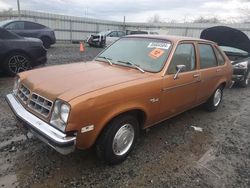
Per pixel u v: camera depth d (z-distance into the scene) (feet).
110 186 9.43
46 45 51.62
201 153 12.30
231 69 18.58
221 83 17.46
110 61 13.20
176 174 10.44
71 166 10.44
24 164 10.39
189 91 13.74
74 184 9.39
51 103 8.96
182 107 13.80
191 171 10.73
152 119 11.81
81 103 8.51
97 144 10.00
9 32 24.18
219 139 13.99
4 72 24.80
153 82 11.14
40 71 11.62
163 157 11.64
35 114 9.55
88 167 10.45
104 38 67.97
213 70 15.97
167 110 12.50
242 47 28.71
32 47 25.18
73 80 10.07
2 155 10.92
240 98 23.04
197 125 15.71
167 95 12.03
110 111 9.40
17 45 24.14
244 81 26.89
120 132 10.29
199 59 14.66
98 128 9.22
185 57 13.47
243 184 10.12
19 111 10.09
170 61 12.23
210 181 10.16
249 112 19.10
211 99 17.46
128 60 12.77
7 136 12.59
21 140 12.25
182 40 13.37
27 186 9.14
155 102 11.40
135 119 10.85
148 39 13.74
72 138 8.57
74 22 94.07
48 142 8.88
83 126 8.72
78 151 11.48
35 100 9.70
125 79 10.55
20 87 11.19
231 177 10.54
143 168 10.67
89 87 9.30
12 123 14.07
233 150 12.85
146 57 12.62
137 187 9.48
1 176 9.57
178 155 11.93
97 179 9.76
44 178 9.62
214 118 17.17
